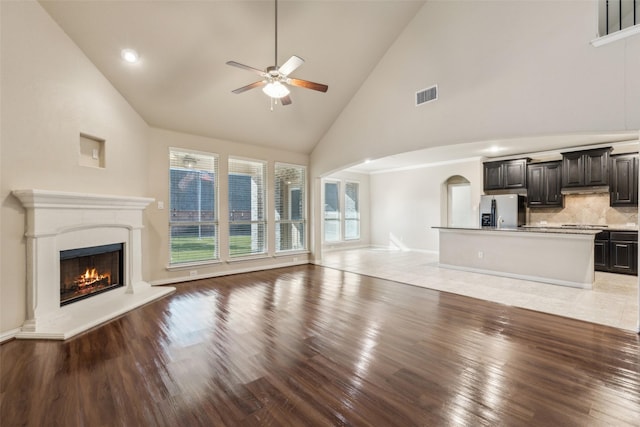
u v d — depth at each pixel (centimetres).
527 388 194
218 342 265
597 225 596
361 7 412
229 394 189
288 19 387
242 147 560
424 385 198
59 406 178
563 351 246
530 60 344
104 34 334
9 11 268
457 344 260
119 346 257
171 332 287
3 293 269
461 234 577
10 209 274
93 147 364
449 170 798
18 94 278
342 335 279
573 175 596
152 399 184
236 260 550
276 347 254
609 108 296
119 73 375
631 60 284
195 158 507
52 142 309
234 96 462
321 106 551
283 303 377
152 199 423
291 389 195
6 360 234
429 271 573
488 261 538
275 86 319
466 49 398
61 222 311
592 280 434
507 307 359
